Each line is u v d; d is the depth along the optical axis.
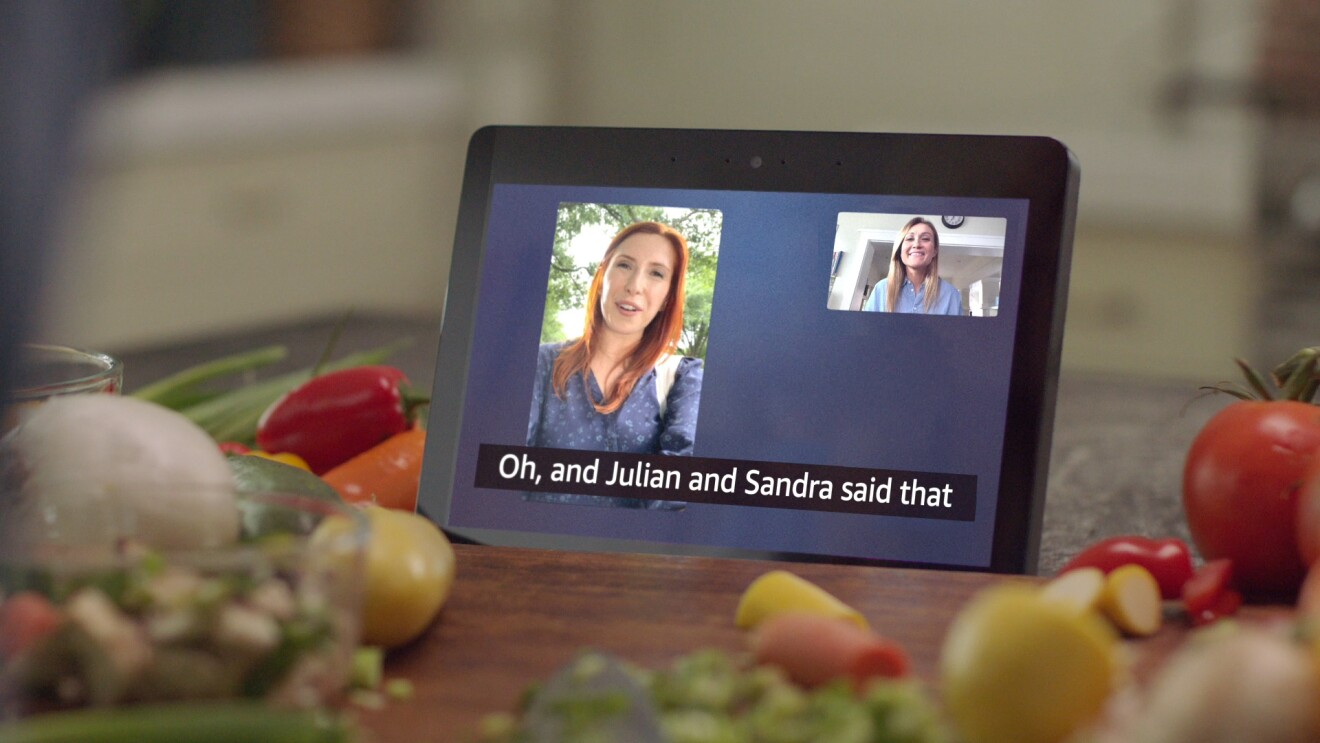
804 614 0.46
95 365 0.63
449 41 2.74
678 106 2.69
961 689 0.39
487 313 0.72
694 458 0.68
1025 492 0.65
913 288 0.68
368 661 0.47
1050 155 0.68
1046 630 0.38
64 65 0.26
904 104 2.60
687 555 0.67
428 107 2.76
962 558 0.65
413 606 0.49
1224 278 2.34
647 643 0.53
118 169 2.57
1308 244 2.30
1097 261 2.38
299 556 0.38
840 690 0.39
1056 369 0.66
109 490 0.44
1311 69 2.29
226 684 0.36
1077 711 0.38
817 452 0.67
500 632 0.54
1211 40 2.34
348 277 2.80
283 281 2.76
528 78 2.72
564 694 0.40
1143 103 2.42
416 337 1.70
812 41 2.60
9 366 0.27
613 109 2.71
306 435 0.86
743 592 0.60
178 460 0.48
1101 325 2.38
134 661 0.36
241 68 2.69
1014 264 0.67
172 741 0.35
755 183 0.71
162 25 2.57
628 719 0.38
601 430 0.70
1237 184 2.33
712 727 0.38
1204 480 0.63
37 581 0.36
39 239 0.26
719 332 0.70
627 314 0.71
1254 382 0.69
